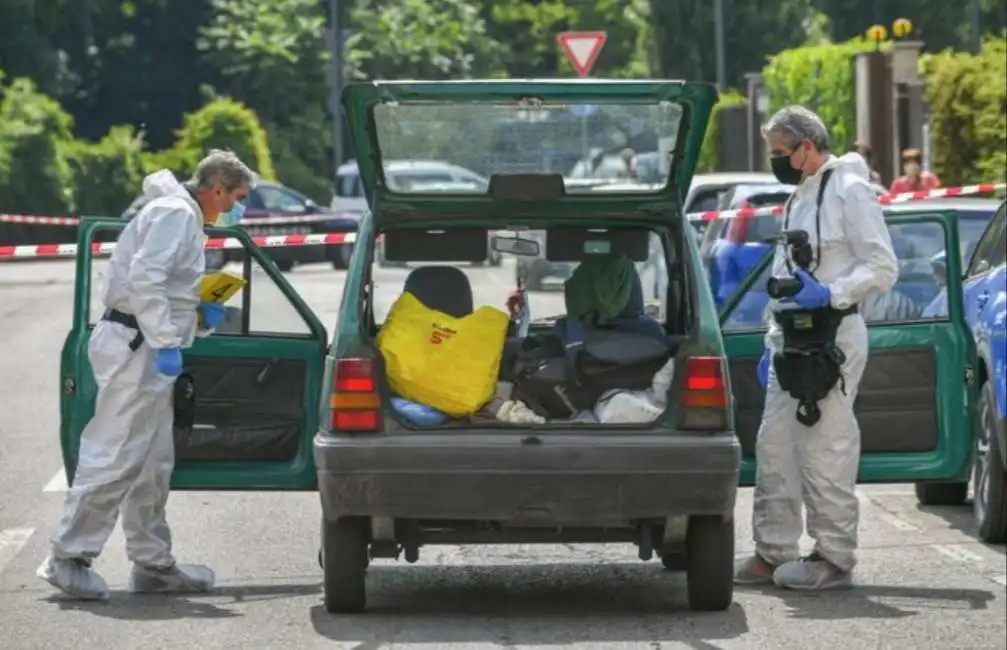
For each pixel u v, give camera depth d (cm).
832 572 2561
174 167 13550
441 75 18075
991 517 2891
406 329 2347
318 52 16662
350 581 2369
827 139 2530
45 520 3059
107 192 12581
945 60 7206
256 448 2617
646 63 18475
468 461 2261
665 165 2428
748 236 4503
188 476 2606
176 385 2484
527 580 2650
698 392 2294
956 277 2681
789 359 2484
